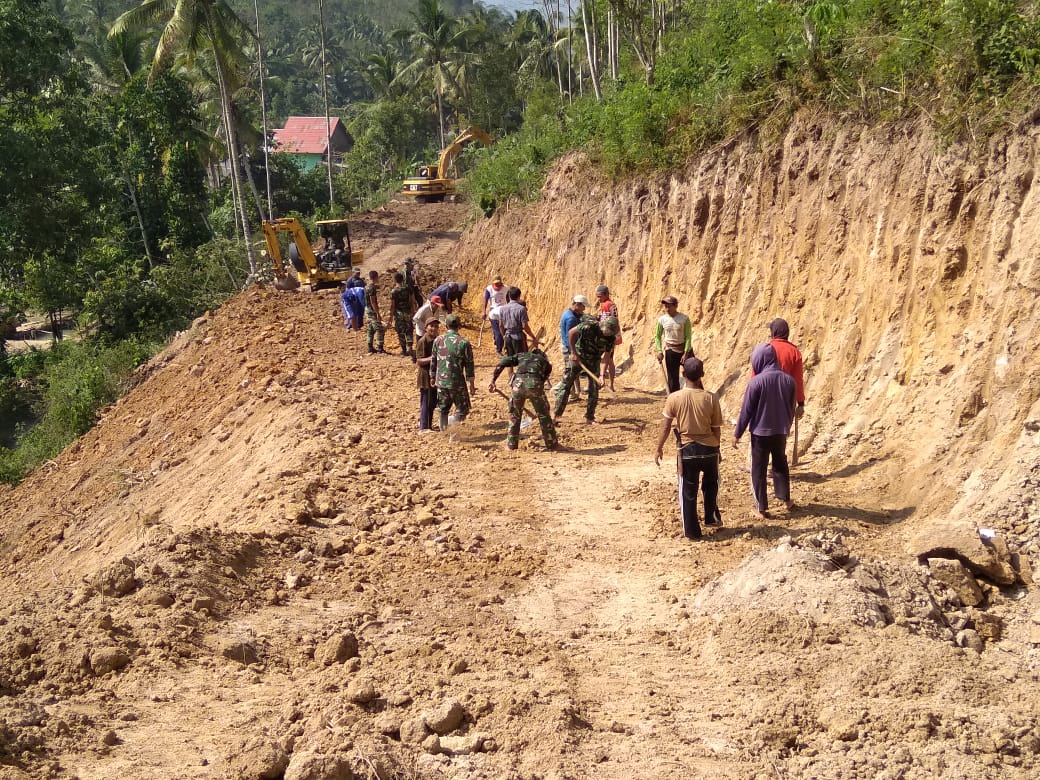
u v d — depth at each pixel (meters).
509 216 28.55
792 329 12.38
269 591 7.52
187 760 4.71
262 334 22.78
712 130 16.22
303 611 7.18
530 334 14.53
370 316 19.92
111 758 4.73
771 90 14.64
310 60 118.25
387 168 77.94
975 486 7.75
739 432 8.91
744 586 6.92
